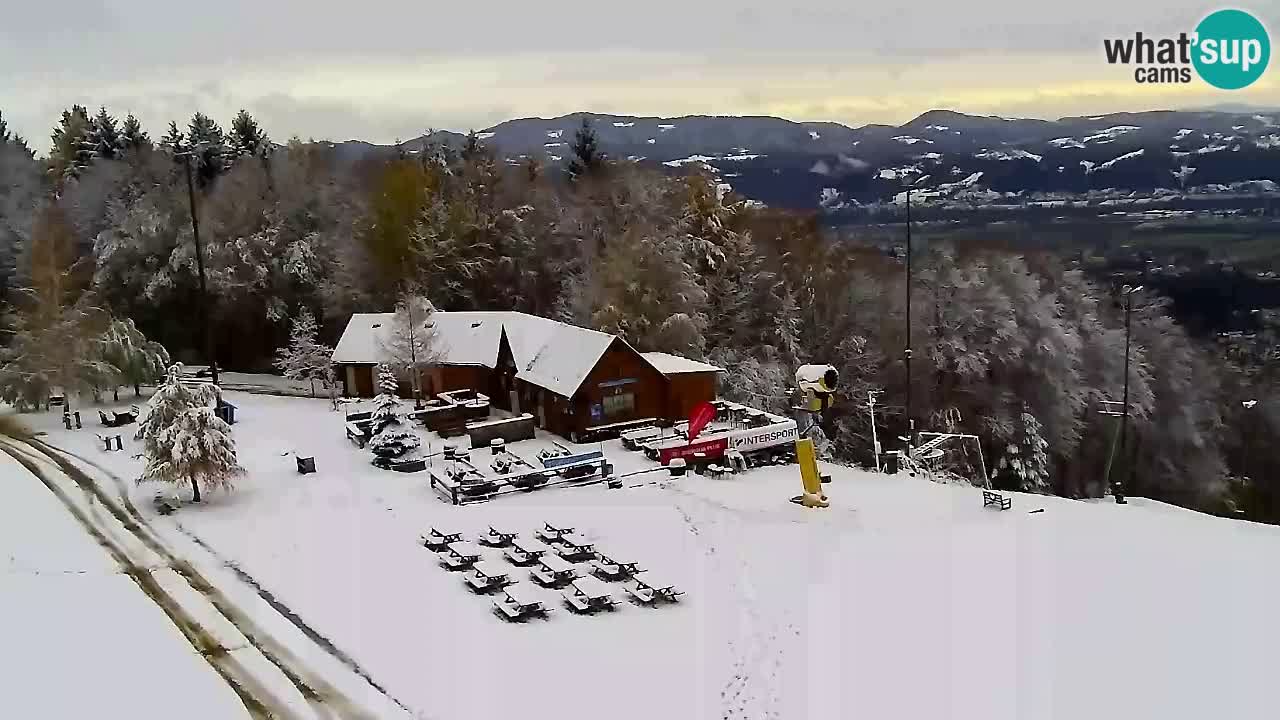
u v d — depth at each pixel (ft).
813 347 217.15
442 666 68.28
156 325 214.90
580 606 76.64
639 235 203.92
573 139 282.15
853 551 89.71
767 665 68.64
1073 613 76.18
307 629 73.87
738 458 119.75
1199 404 221.46
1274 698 63.46
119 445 127.24
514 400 152.56
